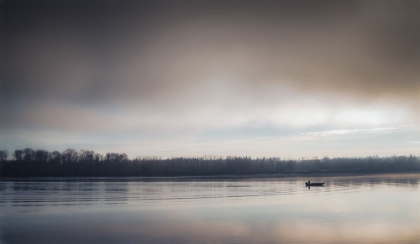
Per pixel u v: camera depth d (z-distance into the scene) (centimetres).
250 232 1820
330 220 2084
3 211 2331
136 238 1717
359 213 2278
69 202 2711
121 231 1839
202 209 2458
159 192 3362
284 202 2745
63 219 2125
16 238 1708
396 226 1931
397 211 2344
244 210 2416
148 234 1789
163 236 1747
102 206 2552
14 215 2220
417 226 1925
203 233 1802
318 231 1834
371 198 2906
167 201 2800
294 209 2444
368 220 2075
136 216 2220
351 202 2717
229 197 3030
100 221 2055
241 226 1945
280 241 1659
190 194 3216
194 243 1627
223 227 1927
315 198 2931
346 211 2350
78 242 1645
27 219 2117
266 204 2653
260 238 1709
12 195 3045
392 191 3338
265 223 2012
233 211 2375
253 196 3095
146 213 2316
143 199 2900
